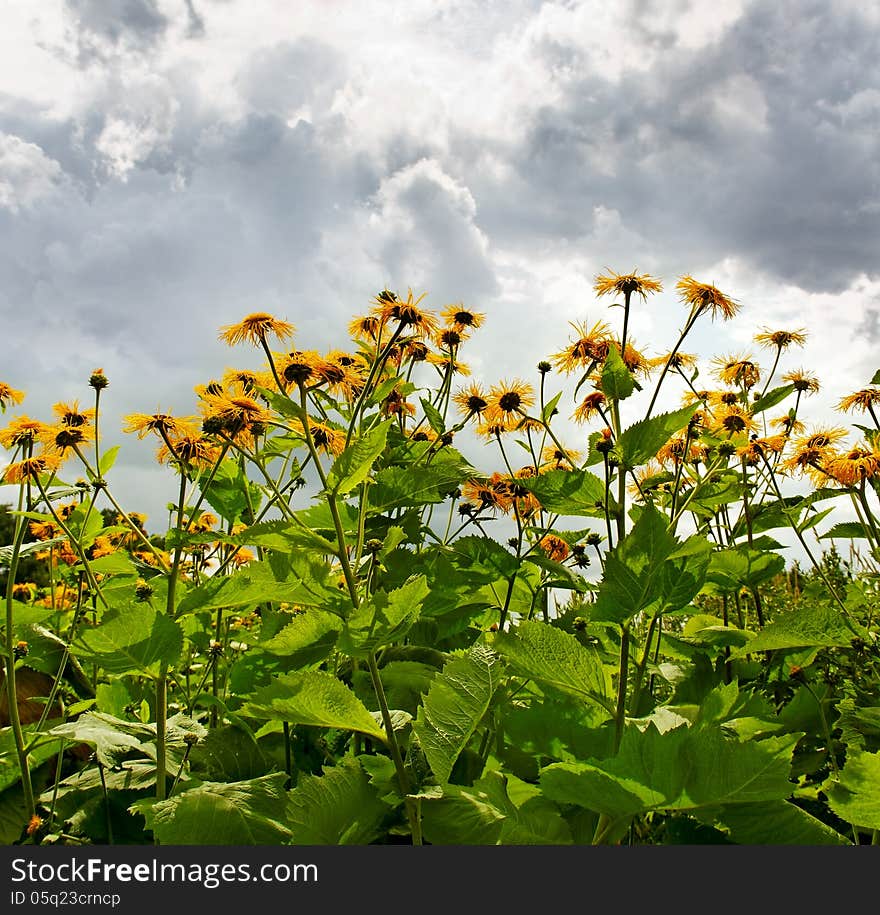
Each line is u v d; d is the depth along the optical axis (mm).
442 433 3807
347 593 2146
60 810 2584
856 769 1646
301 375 2404
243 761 2398
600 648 3090
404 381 3914
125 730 2400
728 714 2193
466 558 3156
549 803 2018
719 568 3430
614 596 1930
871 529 3057
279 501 2416
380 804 2023
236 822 1787
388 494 2531
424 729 1913
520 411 4180
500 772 2195
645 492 2908
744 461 3758
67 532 2914
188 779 2293
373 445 2053
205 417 2697
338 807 1964
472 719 1931
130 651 2168
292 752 2670
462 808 1864
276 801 1896
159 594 3166
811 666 3459
